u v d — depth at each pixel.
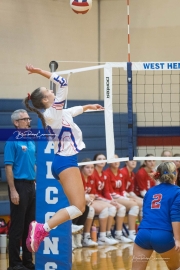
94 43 14.41
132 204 10.78
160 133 13.64
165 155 10.96
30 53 13.41
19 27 13.24
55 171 5.64
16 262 7.62
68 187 5.54
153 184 11.50
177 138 13.59
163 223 5.71
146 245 5.76
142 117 13.85
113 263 8.38
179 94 13.66
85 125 12.96
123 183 11.15
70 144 5.64
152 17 13.90
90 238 10.09
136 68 7.49
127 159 7.59
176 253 5.76
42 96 5.77
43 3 13.61
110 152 7.66
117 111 14.06
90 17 14.38
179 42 13.59
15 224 7.64
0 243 9.50
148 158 7.54
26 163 7.73
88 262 8.46
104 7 14.46
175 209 5.65
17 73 13.20
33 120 11.97
